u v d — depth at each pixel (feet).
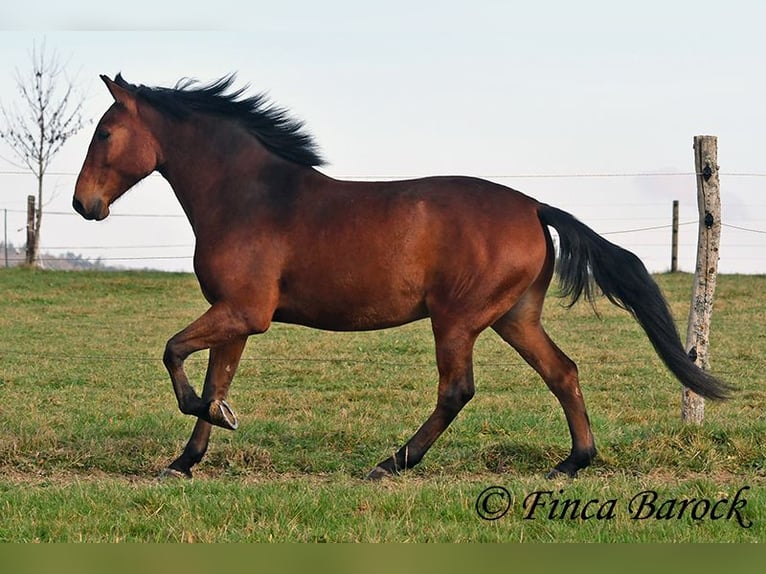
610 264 32.32
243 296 32.24
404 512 27.30
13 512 27.27
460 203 32.09
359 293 32.14
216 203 33.37
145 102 34.27
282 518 26.45
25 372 56.03
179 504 27.40
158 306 88.89
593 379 55.36
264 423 39.96
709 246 38.47
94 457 34.37
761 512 27.63
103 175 34.24
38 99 127.34
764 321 78.23
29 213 116.06
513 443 35.94
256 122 33.86
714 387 32.53
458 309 31.81
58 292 94.07
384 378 55.93
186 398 31.78
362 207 32.24
